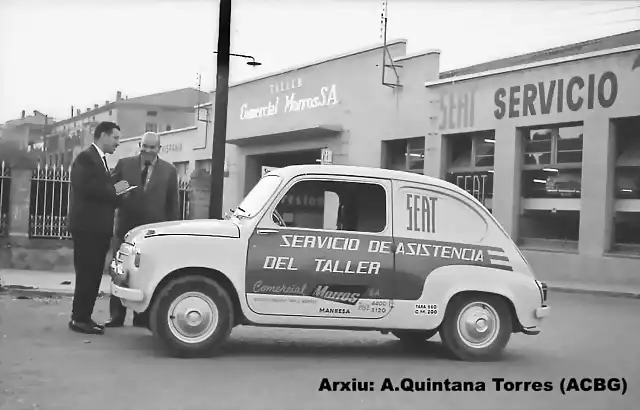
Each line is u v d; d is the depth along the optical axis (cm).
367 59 2531
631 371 714
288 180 715
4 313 933
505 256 751
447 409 551
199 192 2078
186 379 605
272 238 697
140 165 856
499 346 744
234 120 3334
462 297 739
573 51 2484
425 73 2314
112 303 852
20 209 1520
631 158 1839
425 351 791
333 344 817
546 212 2020
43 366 634
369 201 730
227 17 1215
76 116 6719
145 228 721
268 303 691
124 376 608
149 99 7138
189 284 680
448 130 2239
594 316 1203
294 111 2916
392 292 713
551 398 598
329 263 702
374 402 562
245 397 557
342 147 2641
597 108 1873
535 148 2048
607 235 1869
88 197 792
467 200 755
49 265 1520
